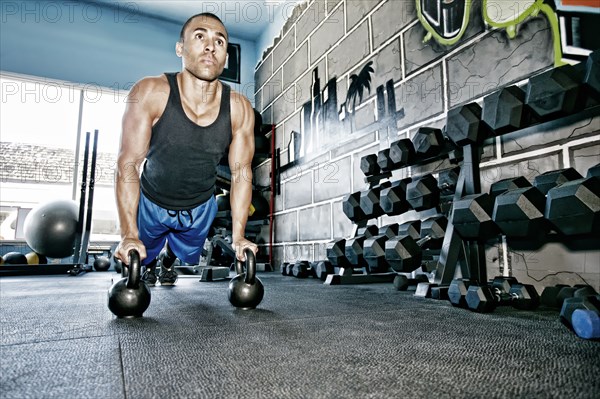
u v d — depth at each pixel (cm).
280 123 359
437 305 117
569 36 129
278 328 82
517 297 108
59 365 55
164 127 105
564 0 131
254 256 109
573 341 70
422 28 194
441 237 148
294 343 68
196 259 158
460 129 131
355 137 241
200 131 109
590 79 97
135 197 101
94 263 377
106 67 381
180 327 83
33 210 366
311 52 308
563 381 48
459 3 172
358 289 166
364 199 190
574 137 125
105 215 566
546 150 133
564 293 110
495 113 119
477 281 117
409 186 160
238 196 117
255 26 416
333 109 270
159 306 116
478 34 162
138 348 65
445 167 175
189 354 61
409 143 170
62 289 181
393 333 77
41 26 362
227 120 112
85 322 90
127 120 100
